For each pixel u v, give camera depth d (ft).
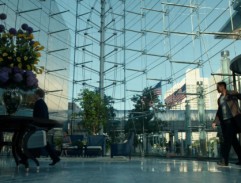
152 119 39.91
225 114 12.17
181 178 7.29
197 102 29.35
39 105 11.33
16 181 6.49
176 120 33.76
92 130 35.27
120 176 7.71
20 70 9.46
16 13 33.06
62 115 44.14
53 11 43.16
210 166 12.41
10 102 9.33
